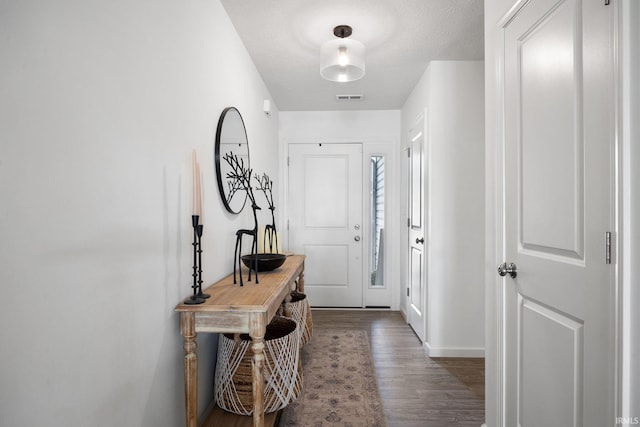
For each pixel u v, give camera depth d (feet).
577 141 3.39
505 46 4.75
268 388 5.51
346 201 13.26
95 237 2.94
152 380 3.89
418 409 6.43
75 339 2.73
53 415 2.52
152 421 3.90
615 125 2.89
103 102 3.04
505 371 4.78
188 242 4.83
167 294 4.23
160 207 4.05
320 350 9.11
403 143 12.47
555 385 3.73
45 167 2.45
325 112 13.19
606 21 2.99
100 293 3.01
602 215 3.05
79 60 2.76
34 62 2.36
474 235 8.94
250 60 8.47
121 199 3.30
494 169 5.03
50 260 2.49
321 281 13.33
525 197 4.29
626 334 2.82
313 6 6.41
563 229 3.59
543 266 3.93
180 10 4.59
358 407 6.40
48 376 2.48
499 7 4.87
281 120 13.28
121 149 3.29
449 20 6.94
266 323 4.31
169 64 4.27
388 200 13.10
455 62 8.87
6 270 2.18
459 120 8.89
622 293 2.83
